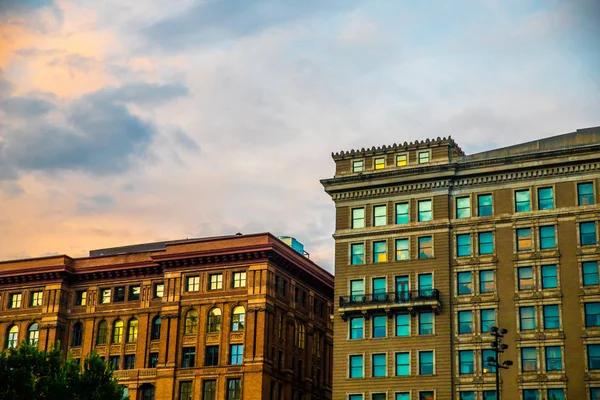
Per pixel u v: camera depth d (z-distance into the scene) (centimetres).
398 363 10681
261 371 11944
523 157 10675
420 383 10500
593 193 10394
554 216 10475
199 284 12750
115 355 13112
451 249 10825
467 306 10569
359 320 11012
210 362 12344
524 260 10475
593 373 9888
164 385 12444
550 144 10844
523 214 10600
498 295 10488
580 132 10794
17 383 10369
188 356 12506
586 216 10350
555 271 10338
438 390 10400
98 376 10862
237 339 12288
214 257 12662
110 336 13225
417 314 10750
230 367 12169
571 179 10506
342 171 11612
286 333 12669
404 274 10925
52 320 13438
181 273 12888
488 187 10850
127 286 13412
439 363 10481
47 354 10900
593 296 10106
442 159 11088
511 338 10300
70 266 13712
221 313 12494
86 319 13462
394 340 10762
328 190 11550
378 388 10669
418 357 10600
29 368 10681
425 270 10844
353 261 11244
